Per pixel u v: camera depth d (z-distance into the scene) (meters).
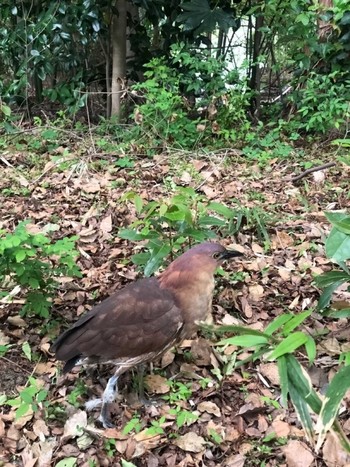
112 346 0.76
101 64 2.35
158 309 0.76
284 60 2.32
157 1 2.12
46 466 0.76
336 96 1.95
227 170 1.77
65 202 1.55
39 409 0.83
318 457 0.75
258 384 0.89
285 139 1.99
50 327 0.98
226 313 1.04
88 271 1.18
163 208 0.93
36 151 1.95
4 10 2.23
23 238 0.87
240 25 2.31
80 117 2.33
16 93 2.23
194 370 0.91
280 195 1.58
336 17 1.94
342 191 1.59
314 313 1.02
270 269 1.18
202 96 2.16
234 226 1.31
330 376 0.89
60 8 2.08
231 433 0.80
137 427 0.80
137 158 1.88
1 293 1.00
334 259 0.79
